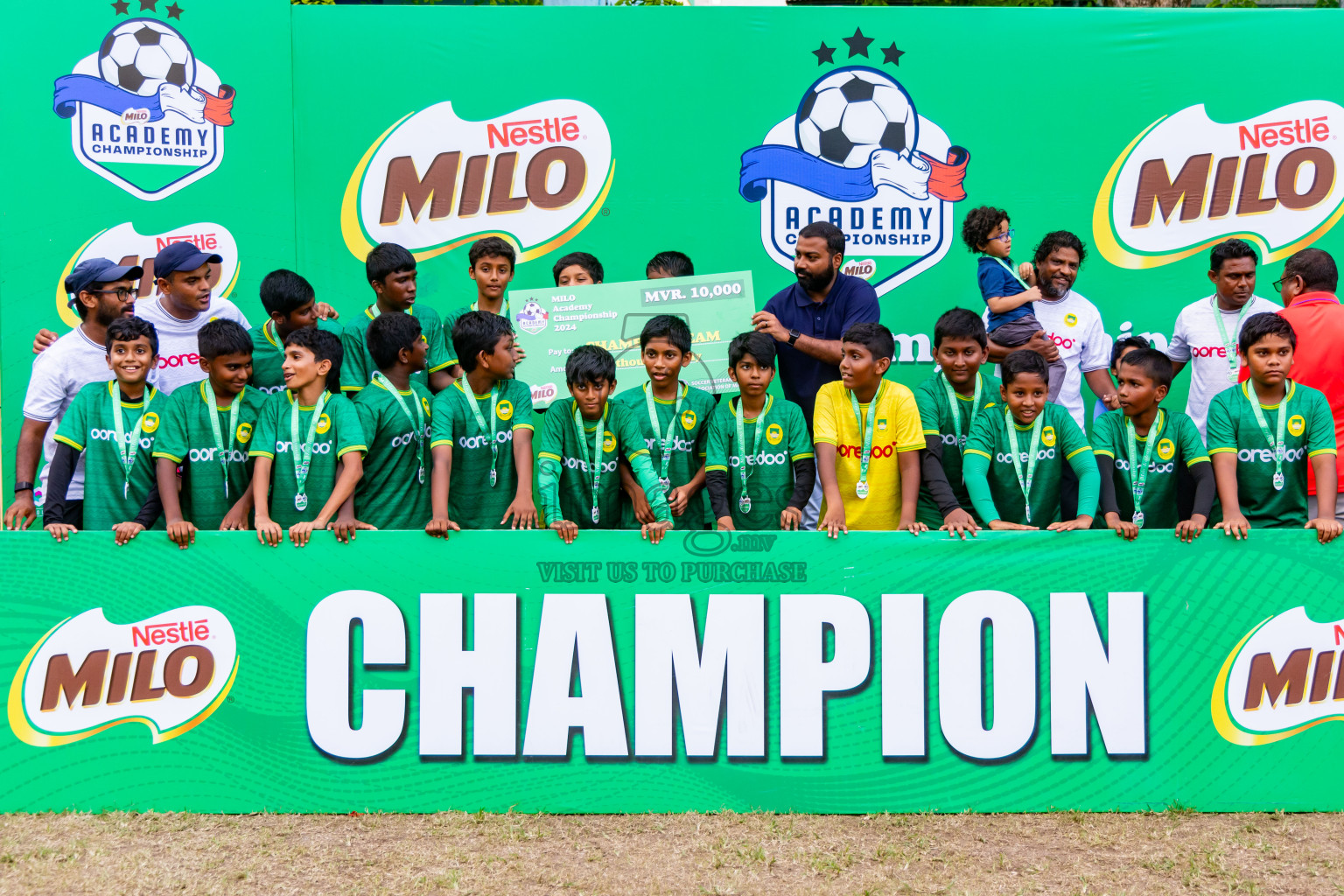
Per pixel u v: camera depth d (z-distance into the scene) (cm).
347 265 497
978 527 378
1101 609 340
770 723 338
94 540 335
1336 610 341
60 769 334
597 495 390
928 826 329
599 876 292
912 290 510
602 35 500
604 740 337
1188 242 504
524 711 337
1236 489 385
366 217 496
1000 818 335
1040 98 503
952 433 409
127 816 330
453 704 337
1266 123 500
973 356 400
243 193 490
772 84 503
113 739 335
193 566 337
